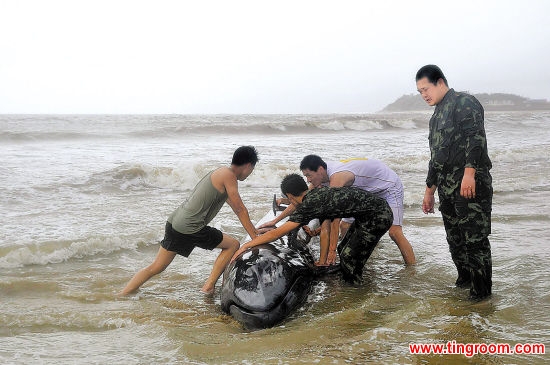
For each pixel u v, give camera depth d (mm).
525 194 9570
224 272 4883
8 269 5574
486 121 37594
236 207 4832
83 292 4910
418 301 4500
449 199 4418
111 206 8547
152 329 4055
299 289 4469
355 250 4973
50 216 7633
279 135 28453
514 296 4559
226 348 3633
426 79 4449
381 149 18281
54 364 3418
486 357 3443
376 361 3395
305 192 4742
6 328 4074
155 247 6520
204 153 16422
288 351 3568
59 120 32938
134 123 31734
